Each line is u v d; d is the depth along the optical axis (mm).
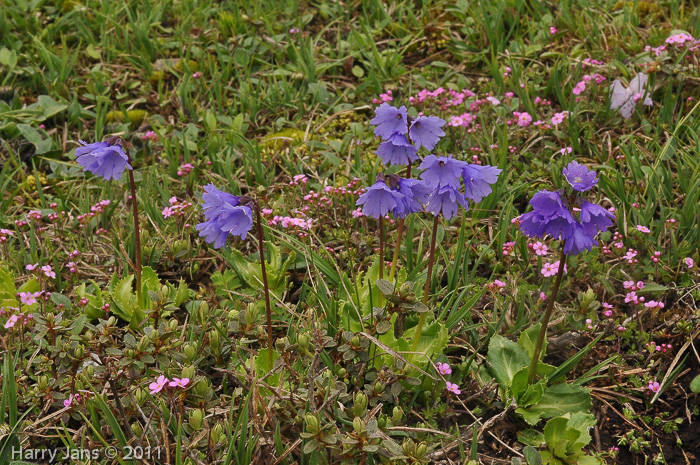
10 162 1117
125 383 894
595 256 981
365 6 1347
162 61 1246
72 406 872
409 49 1265
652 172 1018
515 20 1218
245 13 1356
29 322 935
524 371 882
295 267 992
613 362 924
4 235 995
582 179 823
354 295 938
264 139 1134
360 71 1200
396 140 860
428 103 1126
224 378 898
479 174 837
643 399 911
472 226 1021
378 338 900
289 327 922
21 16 1328
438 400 898
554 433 865
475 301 926
